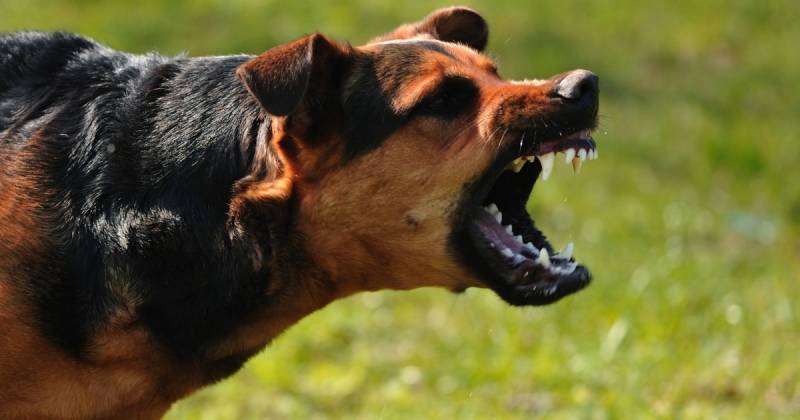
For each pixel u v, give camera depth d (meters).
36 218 8.59
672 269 15.98
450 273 8.93
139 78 9.30
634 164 21.16
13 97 9.31
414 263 8.88
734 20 29.98
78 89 9.25
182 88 9.17
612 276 15.80
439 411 12.50
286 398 13.12
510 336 14.22
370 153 8.59
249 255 8.60
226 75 9.15
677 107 24.31
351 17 25.55
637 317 14.56
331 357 14.24
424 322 15.09
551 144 8.71
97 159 8.84
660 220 18.42
